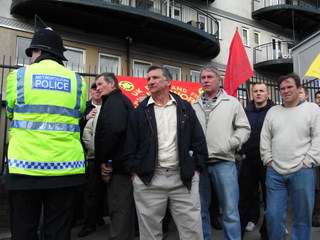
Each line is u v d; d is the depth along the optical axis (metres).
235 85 5.46
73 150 2.17
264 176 3.62
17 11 8.88
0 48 8.62
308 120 2.96
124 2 10.82
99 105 4.25
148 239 2.47
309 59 6.12
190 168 2.46
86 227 4.09
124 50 11.16
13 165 1.97
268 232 3.11
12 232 2.06
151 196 2.48
